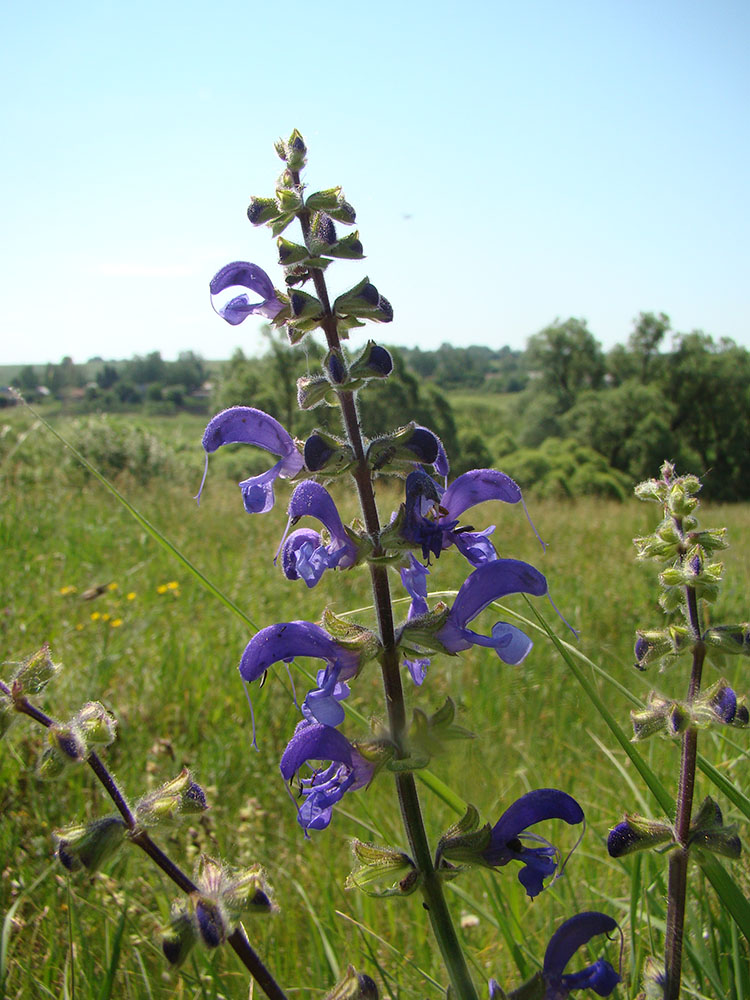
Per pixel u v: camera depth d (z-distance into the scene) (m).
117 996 3.38
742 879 3.58
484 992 3.41
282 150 2.66
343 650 2.56
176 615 8.35
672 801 2.88
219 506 16.02
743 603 8.59
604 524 18.92
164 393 120.19
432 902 2.51
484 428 103.31
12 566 9.21
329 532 2.57
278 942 3.88
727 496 86.12
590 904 3.87
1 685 2.46
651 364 93.56
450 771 5.49
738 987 2.91
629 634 9.30
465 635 2.56
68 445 3.38
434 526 2.47
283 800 5.50
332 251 2.52
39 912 3.82
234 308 2.73
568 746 6.02
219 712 6.23
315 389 2.61
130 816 2.48
